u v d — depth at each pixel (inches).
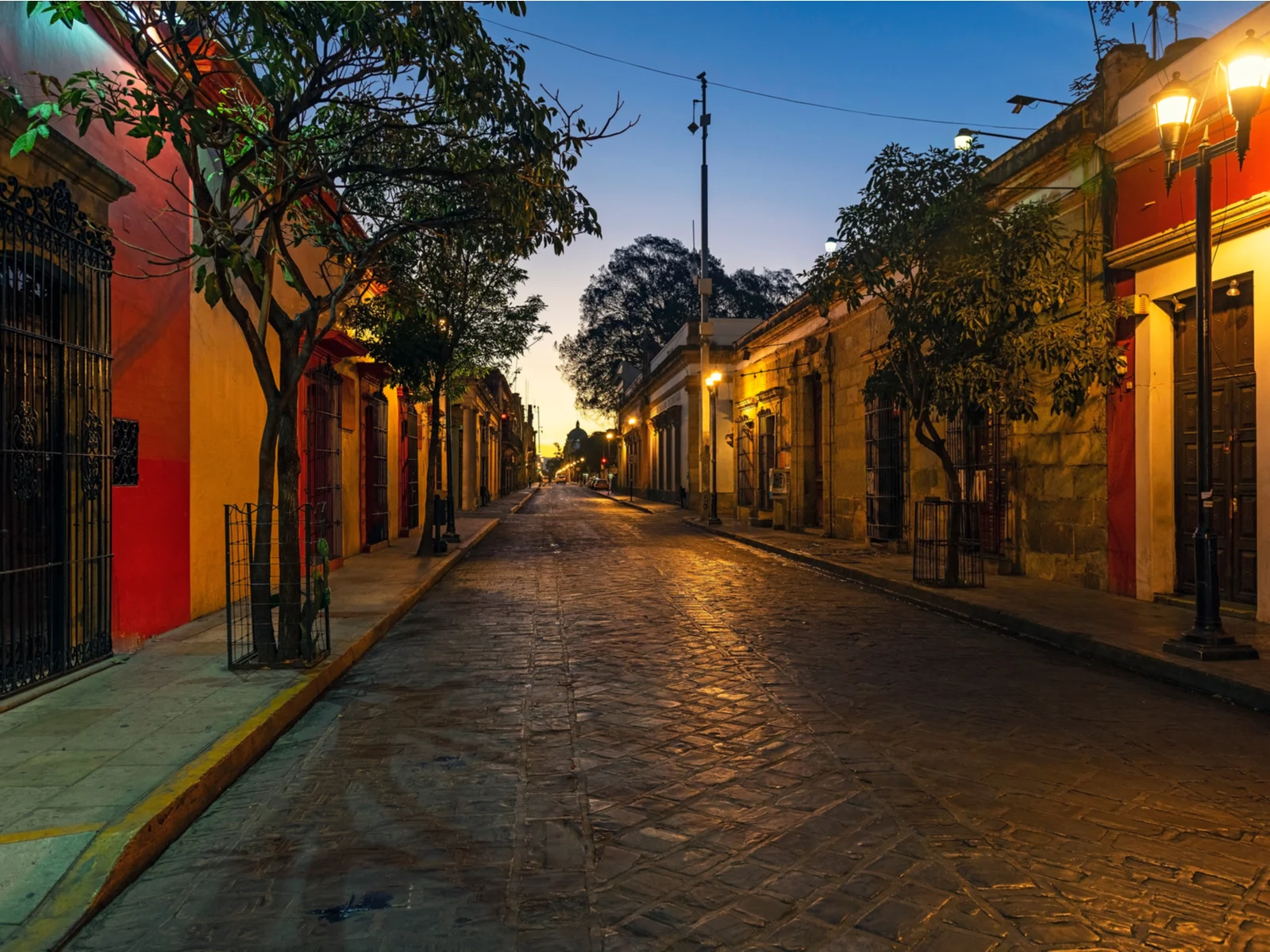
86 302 262.7
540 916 125.3
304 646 270.8
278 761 197.9
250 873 141.5
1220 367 361.1
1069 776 183.6
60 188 247.4
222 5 216.5
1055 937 118.3
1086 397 433.7
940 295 404.5
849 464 777.6
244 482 414.9
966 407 429.7
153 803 155.6
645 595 465.4
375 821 162.1
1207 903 128.6
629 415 2564.0
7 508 227.8
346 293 285.1
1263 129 337.7
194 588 353.1
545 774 185.9
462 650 321.1
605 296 2204.7
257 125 249.0
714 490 1063.6
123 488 293.0
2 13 228.1
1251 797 171.6
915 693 253.0
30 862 135.3
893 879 135.6
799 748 202.1
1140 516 398.3
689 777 182.9
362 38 227.5
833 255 468.4
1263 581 329.7
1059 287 390.0
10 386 228.8
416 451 932.6
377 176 331.0
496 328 670.5
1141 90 397.7
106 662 269.9
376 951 116.6
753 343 1097.4
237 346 402.6
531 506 1811.0
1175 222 380.5
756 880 135.9
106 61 285.0
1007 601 398.3
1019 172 488.7
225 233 233.0
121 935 122.6
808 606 424.2
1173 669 267.9
